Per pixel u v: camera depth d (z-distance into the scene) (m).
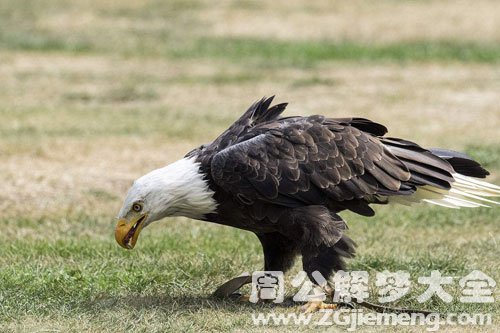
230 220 15.70
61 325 14.79
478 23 47.09
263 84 37.91
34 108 34.12
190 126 31.47
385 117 32.91
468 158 16.17
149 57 42.88
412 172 15.53
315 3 51.34
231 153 15.20
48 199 23.61
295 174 15.20
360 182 15.35
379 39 45.44
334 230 15.17
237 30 47.22
